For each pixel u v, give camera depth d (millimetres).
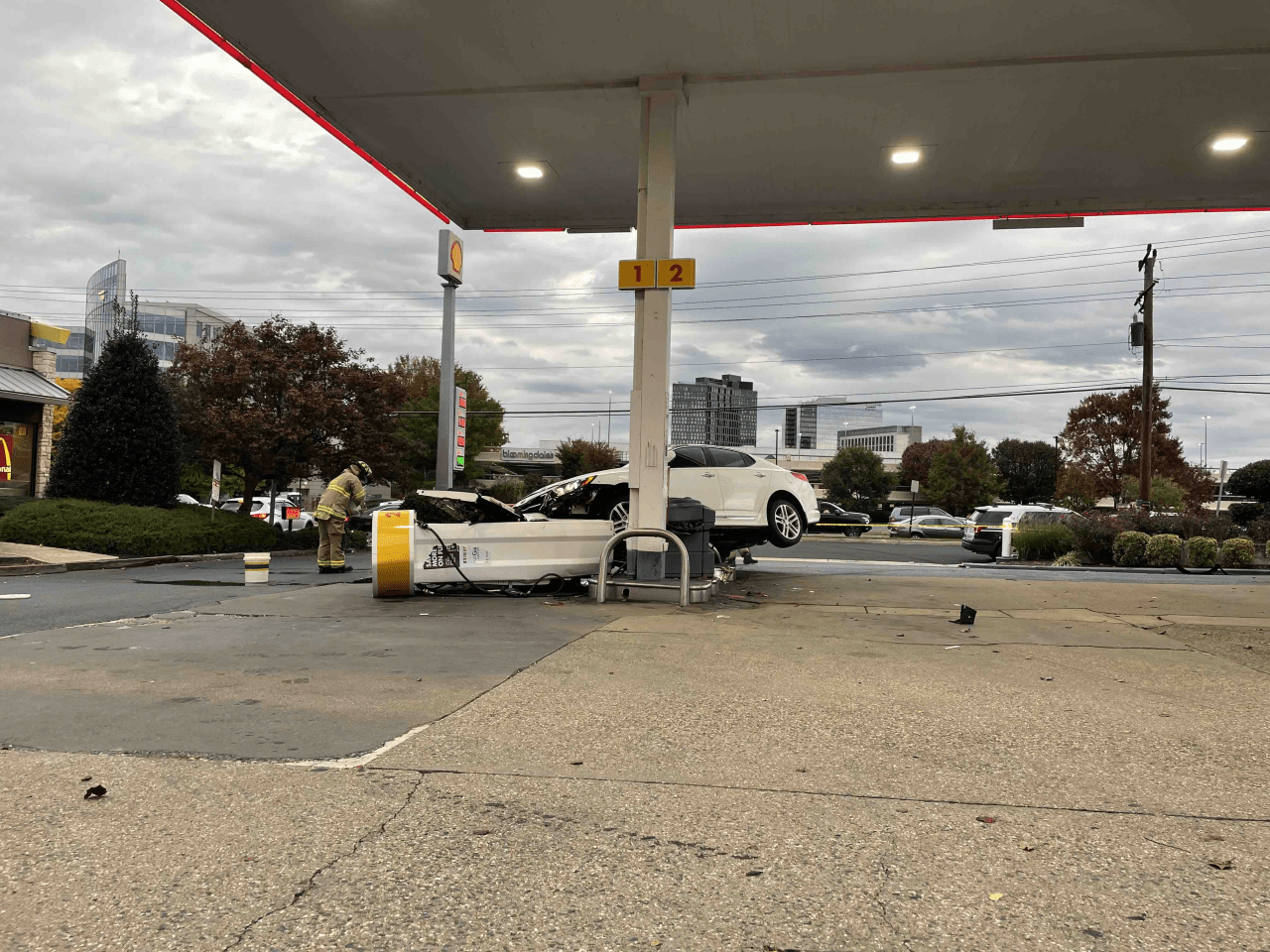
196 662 6164
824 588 11469
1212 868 2885
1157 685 5648
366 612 8844
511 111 11398
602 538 10734
